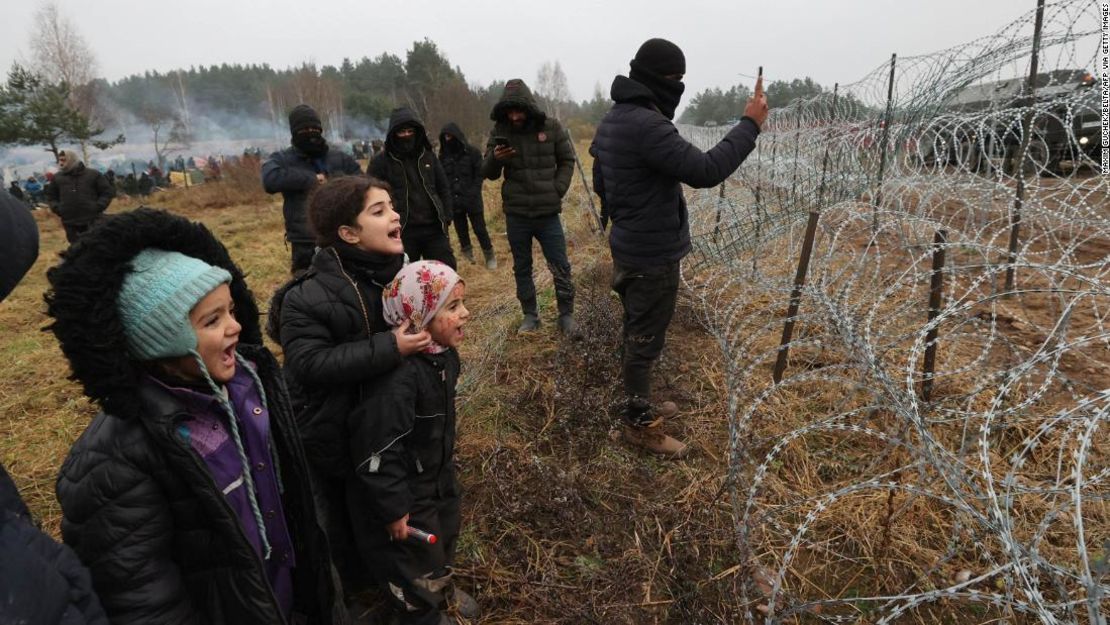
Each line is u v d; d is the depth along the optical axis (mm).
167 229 1245
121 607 1231
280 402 1550
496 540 2562
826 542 2451
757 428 3242
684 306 4840
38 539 980
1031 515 2488
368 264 1867
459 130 7027
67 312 1119
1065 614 1990
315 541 1632
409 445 1884
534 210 4461
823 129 5047
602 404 3330
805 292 3145
